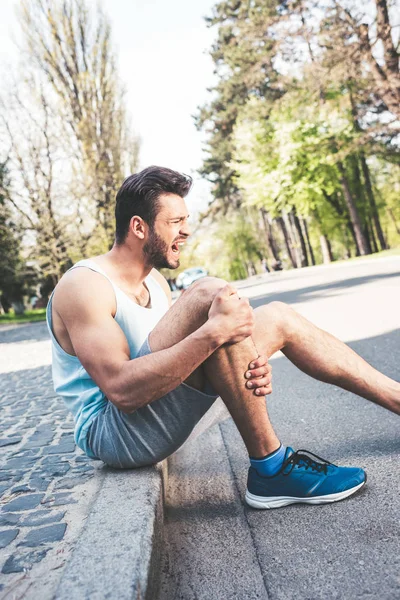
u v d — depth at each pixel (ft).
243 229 173.99
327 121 92.68
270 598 5.22
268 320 6.93
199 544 6.48
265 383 6.54
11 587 5.36
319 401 12.59
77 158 90.63
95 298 6.50
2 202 90.43
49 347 37.83
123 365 6.19
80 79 91.04
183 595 5.50
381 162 132.67
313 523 6.44
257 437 6.79
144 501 6.28
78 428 7.17
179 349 6.04
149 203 6.76
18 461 9.96
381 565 5.37
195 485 8.44
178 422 6.72
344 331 21.33
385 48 62.90
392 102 65.92
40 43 88.74
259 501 7.00
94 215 90.43
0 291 122.93
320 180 99.19
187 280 71.82
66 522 6.80
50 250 89.81
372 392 7.30
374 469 7.60
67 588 4.69
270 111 104.06
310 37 64.23
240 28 74.23
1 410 15.83
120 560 5.04
